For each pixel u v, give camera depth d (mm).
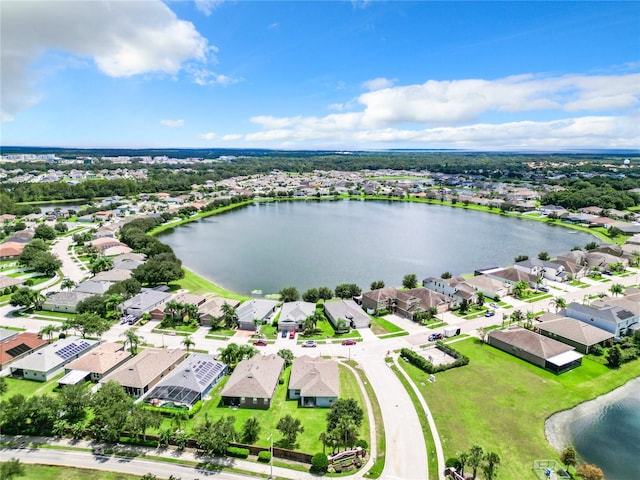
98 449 69812
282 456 68438
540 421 78250
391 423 76562
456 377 93000
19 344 103500
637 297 133000
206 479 63125
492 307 137750
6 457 67375
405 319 127562
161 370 92625
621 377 94750
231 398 83375
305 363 93000
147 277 149625
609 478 65375
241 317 120125
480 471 65188
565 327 111250
